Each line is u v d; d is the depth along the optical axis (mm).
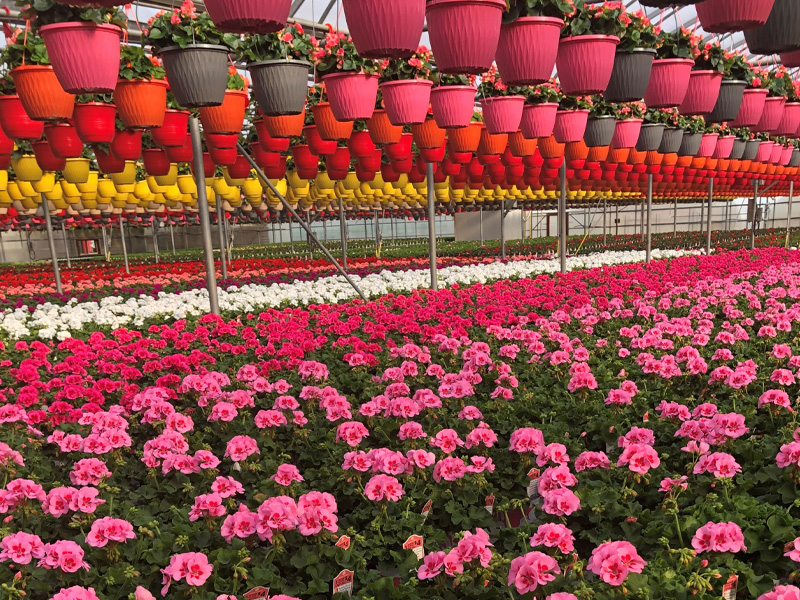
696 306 7648
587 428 4094
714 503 2936
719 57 4445
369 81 4535
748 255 15469
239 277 16172
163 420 4301
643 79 3955
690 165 11148
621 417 4281
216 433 4395
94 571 2787
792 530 2641
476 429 3713
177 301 10773
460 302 9016
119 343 7207
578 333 6945
